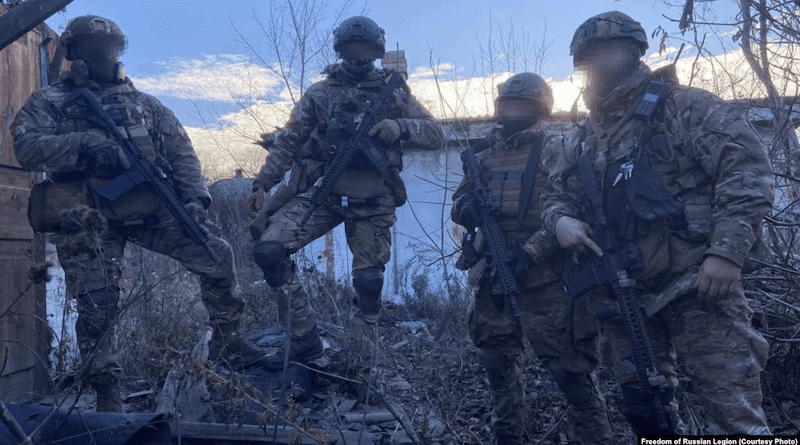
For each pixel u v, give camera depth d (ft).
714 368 7.06
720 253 6.80
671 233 7.44
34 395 12.77
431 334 19.30
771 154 12.30
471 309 11.14
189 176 12.35
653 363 7.43
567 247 8.34
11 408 8.30
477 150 12.06
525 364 14.88
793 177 11.57
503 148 11.57
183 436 8.86
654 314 7.80
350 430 10.57
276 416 8.05
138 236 11.95
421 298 23.31
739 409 6.87
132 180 11.23
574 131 8.88
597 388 10.57
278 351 12.71
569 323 10.18
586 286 8.05
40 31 14.26
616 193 7.84
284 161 13.69
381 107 13.12
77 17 11.53
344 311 19.36
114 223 11.41
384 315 22.34
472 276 11.18
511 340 10.84
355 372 12.65
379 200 13.24
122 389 12.59
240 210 27.48
